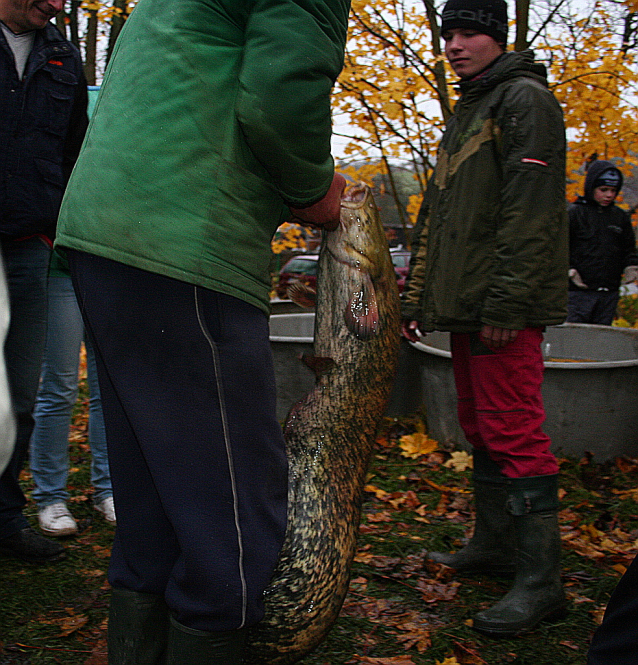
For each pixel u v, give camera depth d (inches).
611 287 222.2
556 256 93.4
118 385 58.9
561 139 92.4
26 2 98.7
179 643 58.4
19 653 86.7
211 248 57.2
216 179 57.5
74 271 61.5
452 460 157.1
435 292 98.9
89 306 59.6
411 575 107.6
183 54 57.7
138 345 58.2
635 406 156.7
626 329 190.5
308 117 56.2
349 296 70.0
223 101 57.9
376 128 209.0
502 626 90.5
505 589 104.3
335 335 70.2
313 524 64.8
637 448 158.2
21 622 93.5
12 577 105.7
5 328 45.1
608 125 211.8
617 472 152.3
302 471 67.1
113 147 58.2
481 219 95.3
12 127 102.4
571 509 135.8
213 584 56.7
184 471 57.6
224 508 58.0
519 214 90.1
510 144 91.7
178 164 56.9
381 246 72.2
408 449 164.9
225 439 58.3
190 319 57.7
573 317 223.3
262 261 61.2
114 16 236.8
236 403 58.9
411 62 195.2
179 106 57.3
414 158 228.4
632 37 205.8
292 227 284.5
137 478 63.7
